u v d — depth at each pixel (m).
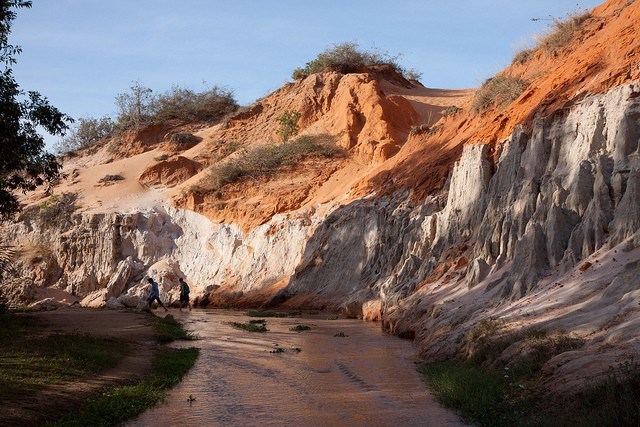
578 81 21.42
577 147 17.94
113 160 67.38
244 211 45.16
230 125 62.31
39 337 15.43
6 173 23.53
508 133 23.91
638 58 19.19
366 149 45.31
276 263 39.69
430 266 22.69
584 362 9.12
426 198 28.81
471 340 13.48
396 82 64.38
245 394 11.48
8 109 19.58
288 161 48.50
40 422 8.50
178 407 10.41
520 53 33.12
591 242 14.85
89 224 47.88
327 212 38.72
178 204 49.75
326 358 15.72
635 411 7.21
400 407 10.17
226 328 23.53
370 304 26.16
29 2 19.80
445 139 34.06
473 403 9.59
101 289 44.81
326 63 63.00
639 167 15.03
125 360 13.85
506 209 18.69
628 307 10.60
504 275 16.53
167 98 73.81
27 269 47.72
